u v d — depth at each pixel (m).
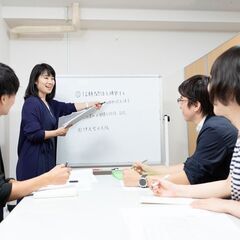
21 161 2.17
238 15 3.15
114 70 3.27
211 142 1.26
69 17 2.96
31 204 1.07
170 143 3.28
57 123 2.42
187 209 0.97
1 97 1.14
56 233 0.77
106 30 3.26
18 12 2.91
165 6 3.00
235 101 0.84
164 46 3.34
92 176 1.72
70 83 2.76
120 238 0.73
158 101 2.82
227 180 1.08
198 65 2.86
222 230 0.77
